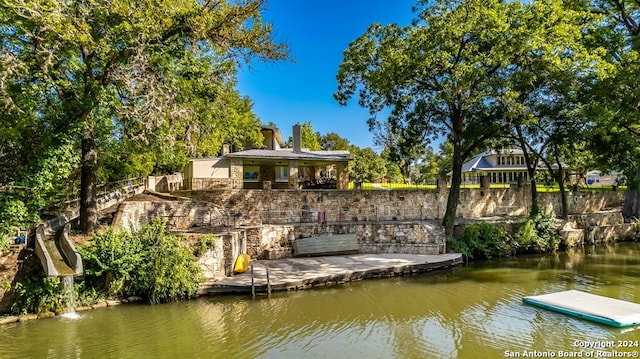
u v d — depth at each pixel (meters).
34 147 13.01
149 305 11.95
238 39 15.05
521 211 27.97
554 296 12.45
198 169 25.59
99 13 12.16
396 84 19.61
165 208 17.66
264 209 21.66
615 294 13.05
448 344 9.04
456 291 13.66
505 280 15.32
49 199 17.94
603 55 20.33
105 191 22.84
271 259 18.12
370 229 20.38
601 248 23.02
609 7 23.75
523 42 17.25
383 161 49.38
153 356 8.47
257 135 37.12
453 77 17.30
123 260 12.05
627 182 22.59
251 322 10.57
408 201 23.95
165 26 13.26
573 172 37.03
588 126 20.34
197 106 17.25
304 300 12.60
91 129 14.33
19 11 10.33
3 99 10.53
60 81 12.38
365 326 10.29
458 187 21.11
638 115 19.53
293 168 27.02
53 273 10.33
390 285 14.58
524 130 22.59
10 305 10.91
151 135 14.32
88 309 11.45
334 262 17.28
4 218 11.46
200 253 13.88
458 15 17.34
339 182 28.92
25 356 8.51
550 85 20.47
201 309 11.62
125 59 13.06
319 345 9.03
